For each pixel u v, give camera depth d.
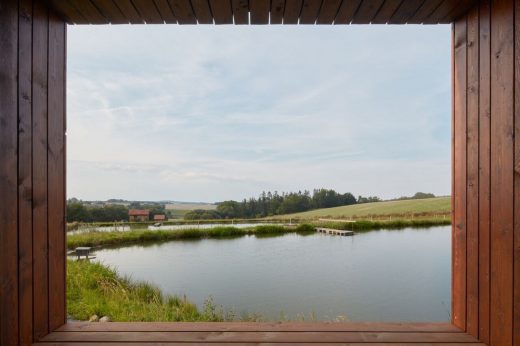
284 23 2.52
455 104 2.54
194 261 12.19
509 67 1.91
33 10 2.13
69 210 34.19
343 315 6.43
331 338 2.21
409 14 2.39
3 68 1.85
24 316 2.02
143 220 36.97
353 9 2.31
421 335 2.26
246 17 2.43
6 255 1.86
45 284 2.26
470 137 2.32
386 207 50.38
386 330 2.35
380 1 2.21
